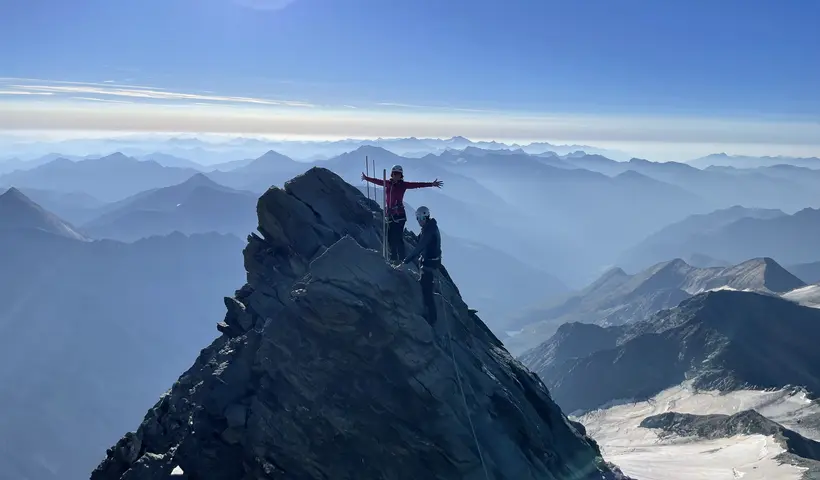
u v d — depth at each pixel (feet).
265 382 72.02
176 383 88.89
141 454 81.97
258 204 92.43
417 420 68.33
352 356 70.49
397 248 81.66
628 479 98.27
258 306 86.69
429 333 72.33
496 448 71.26
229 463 69.56
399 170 82.69
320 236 89.71
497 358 92.22
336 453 67.21
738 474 335.47
